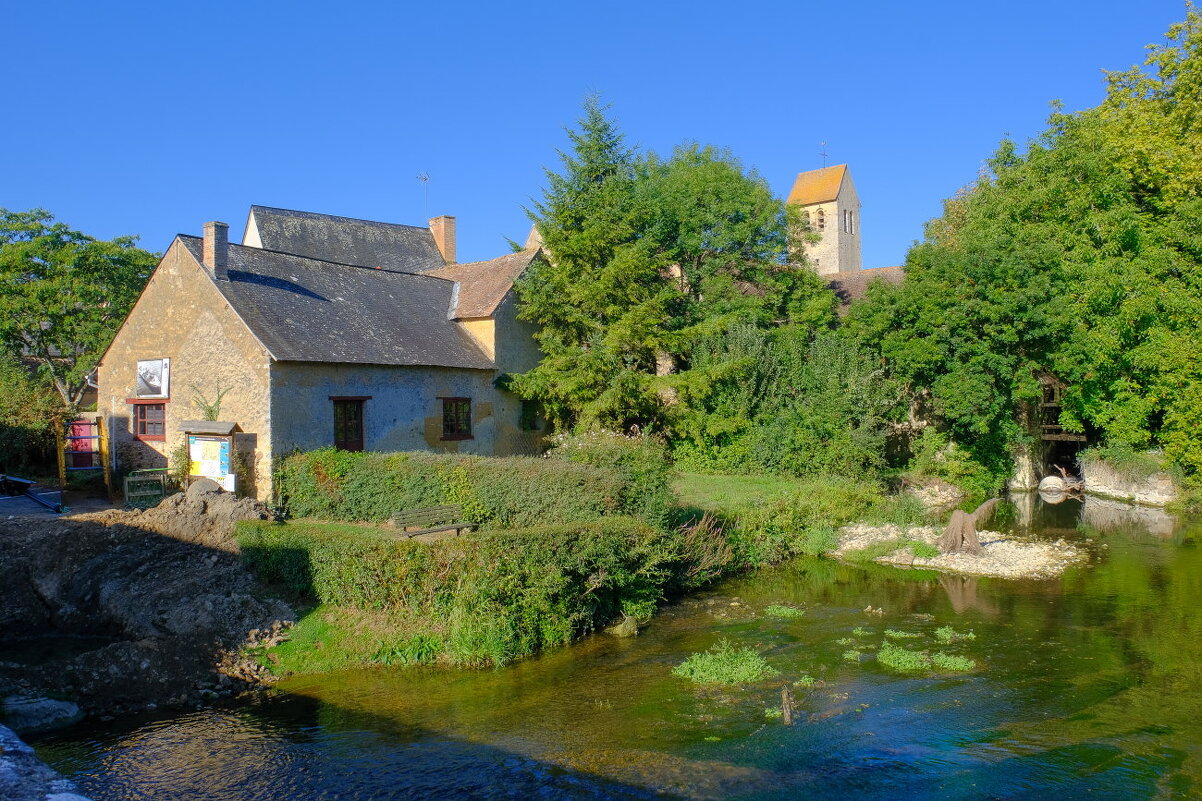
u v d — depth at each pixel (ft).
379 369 73.61
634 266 87.10
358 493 62.75
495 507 57.72
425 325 84.23
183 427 67.72
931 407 106.01
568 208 92.73
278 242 118.11
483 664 42.63
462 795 28.96
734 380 92.79
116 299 99.09
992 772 30.32
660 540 54.29
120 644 41.19
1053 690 38.37
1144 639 45.91
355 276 85.87
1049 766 30.83
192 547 54.19
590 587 48.26
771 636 47.37
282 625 45.47
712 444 93.61
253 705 37.76
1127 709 36.09
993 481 103.04
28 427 80.48
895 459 108.88
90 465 79.77
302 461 64.75
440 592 44.68
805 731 33.99
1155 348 88.58
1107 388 96.68
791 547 70.28
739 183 108.27
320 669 41.86
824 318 107.14
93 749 33.06
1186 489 95.20
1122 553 70.33
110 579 50.65
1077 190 96.32
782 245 109.50
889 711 36.06
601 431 78.23
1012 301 87.66
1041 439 113.80
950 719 35.17
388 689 39.52
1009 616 51.03
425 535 51.67
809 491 77.87
